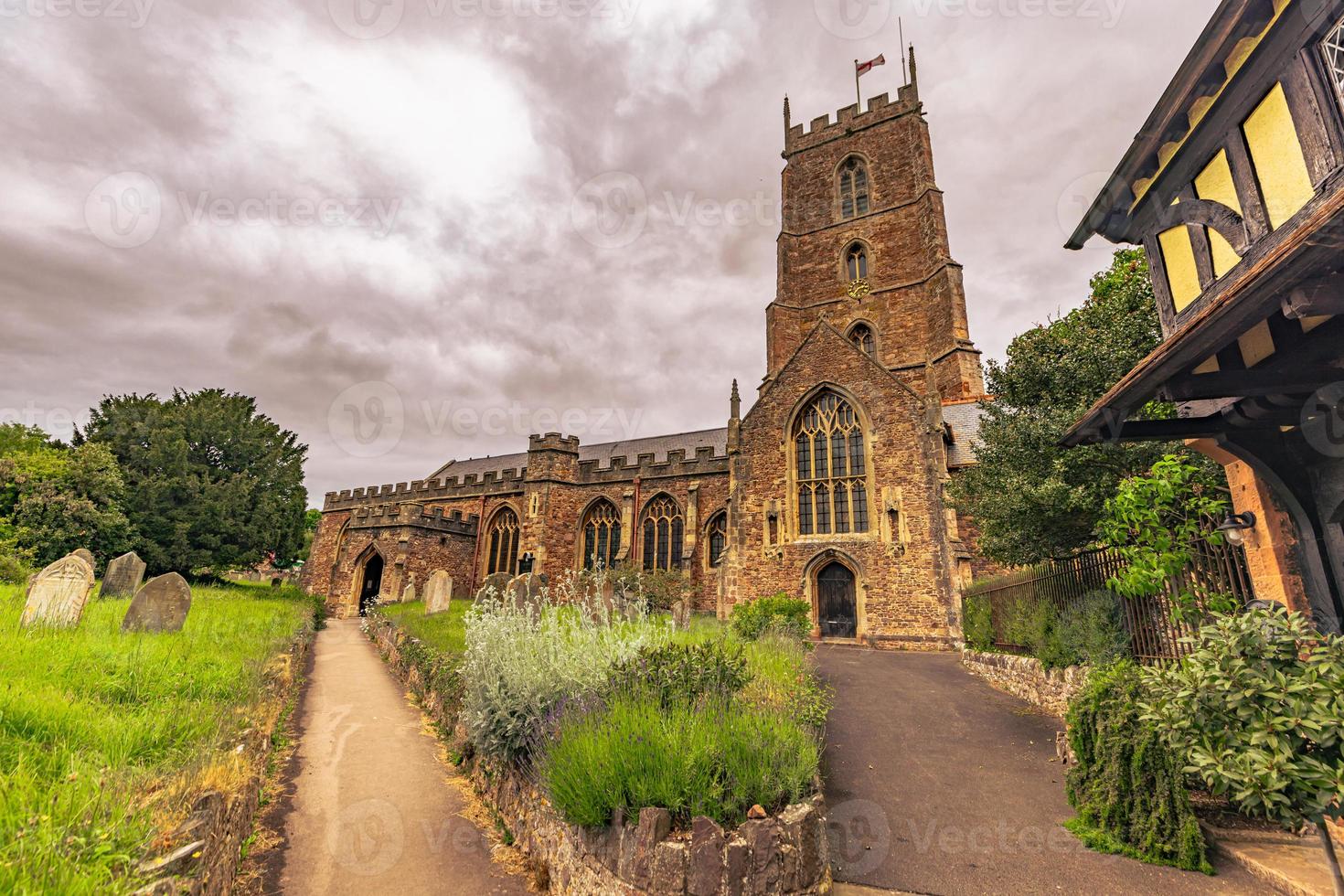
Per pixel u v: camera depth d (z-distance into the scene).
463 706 8.77
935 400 22.17
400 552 37.03
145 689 6.65
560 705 6.81
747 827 4.52
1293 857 5.28
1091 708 6.54
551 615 9.55
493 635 8.78
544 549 36.06
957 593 20.02
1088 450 12.08
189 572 33.53
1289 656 4.23
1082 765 6.47
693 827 4.50
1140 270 15.50
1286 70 5.72
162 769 4.67
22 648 7.12
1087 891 5.06
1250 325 4.43
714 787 4.84
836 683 13.18
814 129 41.09
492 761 7.41
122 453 33.44
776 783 5.03
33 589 9.71
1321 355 5.12
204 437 36.22
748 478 24.75
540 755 6.22
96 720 5.22
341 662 16.92
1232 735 4.29
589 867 4.93
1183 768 5.21
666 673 6.92
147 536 31.39
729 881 4.30
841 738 9.33
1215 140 6.75
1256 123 6.20
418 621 18.11
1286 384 5.14
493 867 5.88
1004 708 11.10
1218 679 4.34
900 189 37.00
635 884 4.49
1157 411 9.87
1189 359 4.98
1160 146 7.46
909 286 34.78
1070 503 11.95
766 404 25.17
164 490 32.56
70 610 10.02
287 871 5.45
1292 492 6.08
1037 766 8.13
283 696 10.20
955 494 17.23
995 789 7.36
